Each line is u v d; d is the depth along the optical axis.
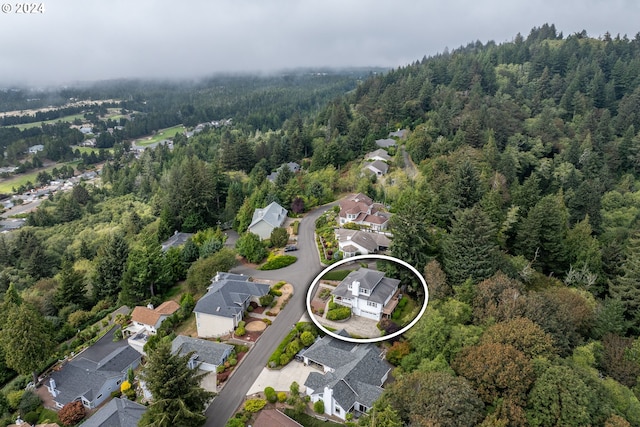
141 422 39.09
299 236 88.12
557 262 70.88
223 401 45.09
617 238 85.06
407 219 62.09
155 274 73.19
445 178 91.00
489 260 57.66
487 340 43.47
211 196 108.69
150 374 39.62
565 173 112.25
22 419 48.41
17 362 51.72
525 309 48.00
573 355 44.62
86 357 55.69
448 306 49.62
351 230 83.75
